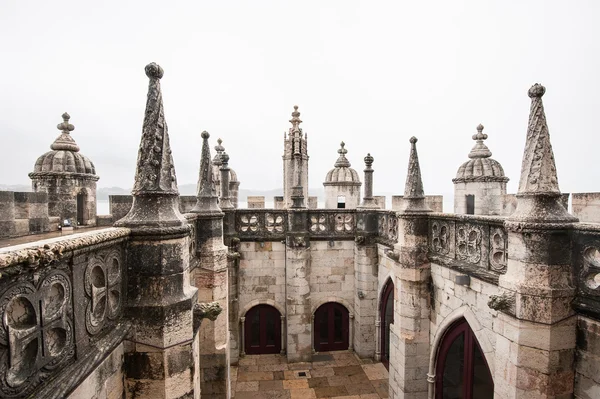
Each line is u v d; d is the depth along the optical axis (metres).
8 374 2.80
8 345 2.78
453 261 8.63
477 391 8.41
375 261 14.84
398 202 19.61
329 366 14.50
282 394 12.56
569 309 5.53
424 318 10.09
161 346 5.05
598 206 11.74
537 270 5.59
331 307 15.78
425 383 10.15
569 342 5.53
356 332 15.48
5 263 2.59
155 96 5.42
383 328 14.77
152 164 5.34
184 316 5.38
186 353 5.40
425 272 10.05
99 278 4.43
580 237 5.44
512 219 5.99
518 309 5.74
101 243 4.17
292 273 14.69
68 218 13.54
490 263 7.21
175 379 5.23
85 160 14.23
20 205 10.74
